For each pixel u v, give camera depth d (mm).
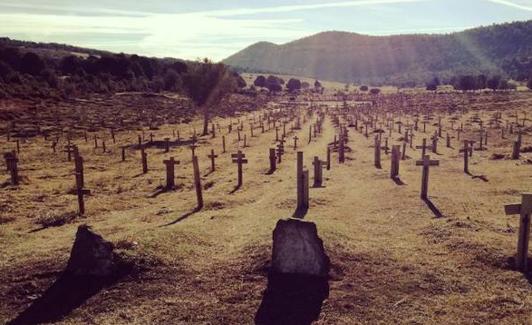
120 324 9570
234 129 59250
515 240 13133
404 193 20312
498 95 105375
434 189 21078
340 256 11992
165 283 11125
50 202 20594
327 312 9805
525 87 148250
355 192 20953
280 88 166750
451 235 13734
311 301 10227
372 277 11180
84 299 10547
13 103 71125
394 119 67000
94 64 122000
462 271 11586
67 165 31734
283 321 9578
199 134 53375
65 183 25250
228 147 42062
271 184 24016
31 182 25234
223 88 60031
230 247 13414
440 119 61188
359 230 14945
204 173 28344
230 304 10250
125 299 10508
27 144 41656
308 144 43281
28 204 20016
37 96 81438
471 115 69000
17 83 87688
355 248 12609
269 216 16875
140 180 26203
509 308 9883
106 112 73562
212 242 13906
